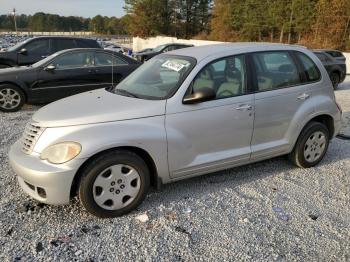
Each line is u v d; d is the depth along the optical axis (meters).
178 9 62.97
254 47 4.48
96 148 3.36
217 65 4.12
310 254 3.13
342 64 13.91
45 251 3.08
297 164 4.93
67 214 3.67
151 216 3.67
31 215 3.63
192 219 3.62
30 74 8.38
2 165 4.90
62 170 3.30
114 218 3.62
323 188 4.39
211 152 4.09
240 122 4.18
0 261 2.94
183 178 4.01
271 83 4.48
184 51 4.53
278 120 4.52
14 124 7.16
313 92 4.85
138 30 60.75
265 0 47.12
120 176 3.57
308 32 40.81
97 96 4.21
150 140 3.61
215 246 3.20
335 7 35.38
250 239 3.31
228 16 52.03
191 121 3.86
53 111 3.76
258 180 4.57
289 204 3.97
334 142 6.27
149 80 4.29
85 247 3.15
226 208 3.85
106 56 9.21
